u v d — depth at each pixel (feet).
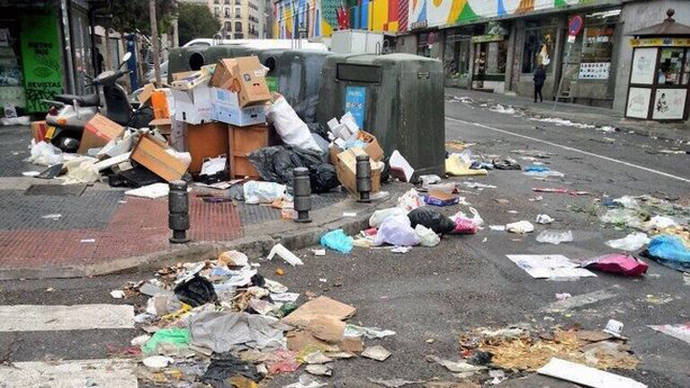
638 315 16.40
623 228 25.25
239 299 16.24
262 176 27.37
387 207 25.32
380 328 15.19
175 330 14.24
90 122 33.04
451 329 15.25
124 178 26.96
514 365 13.34
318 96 34.68
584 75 83.46
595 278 19.27
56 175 28.48
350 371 12.92
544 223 25.66
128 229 21.06
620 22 75.36
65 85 52.80
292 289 17.74
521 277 19.20
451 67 132.46
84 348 13.55
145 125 36.42
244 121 27.68
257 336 14.06
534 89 90.79
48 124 33.88
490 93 109.91
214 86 28.14
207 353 13.32
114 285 17.24
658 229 24.77
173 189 19.62
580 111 75.00
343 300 17.02
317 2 205.26
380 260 20.48
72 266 17.71
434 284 18.42
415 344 14.34
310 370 12.78
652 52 61.31
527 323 15.75
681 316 16.39
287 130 28.91
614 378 12.64
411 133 30.86
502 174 36.01
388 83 30.40
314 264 19.86
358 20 184.55
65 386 11.84
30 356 13.10
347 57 32.19
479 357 13.69
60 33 52.19
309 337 14.16
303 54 36.32
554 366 13.15
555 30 91.09
